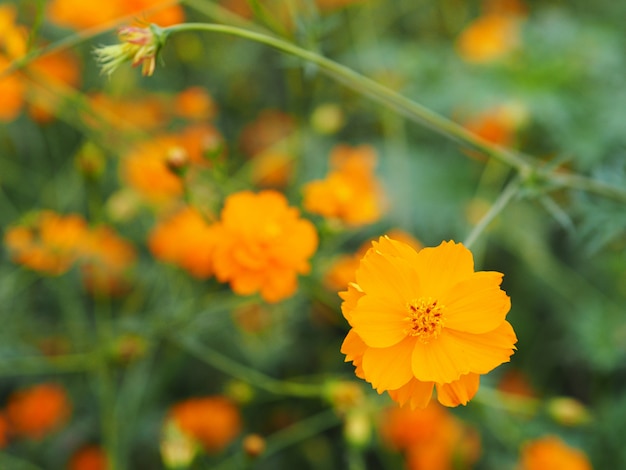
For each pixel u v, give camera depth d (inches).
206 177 22.9
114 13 22.9
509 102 27.8
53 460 24.2
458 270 15.9
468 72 29.0
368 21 31.4
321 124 24.9
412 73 29.1
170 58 30.2
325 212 20.4
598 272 27.3
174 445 19.8
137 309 26.1
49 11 26.5
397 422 23.0
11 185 27.6
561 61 28.8
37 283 26.0
